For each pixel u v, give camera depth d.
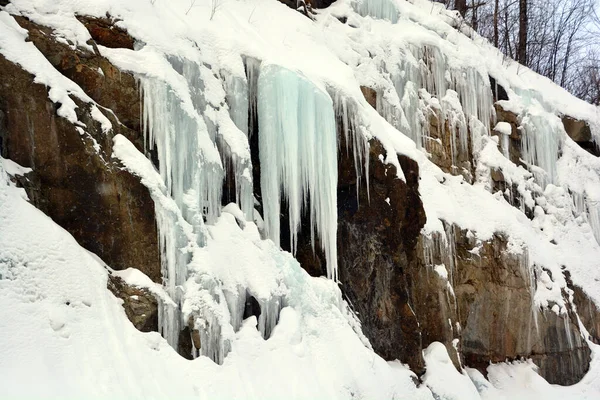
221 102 7.60
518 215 11.66
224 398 5.72
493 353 10.36
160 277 6.10
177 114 6.69
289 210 7.88
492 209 11.12
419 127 11.13
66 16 6.59
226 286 6.51
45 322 5.08
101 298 5.54
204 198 6.89
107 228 6.02
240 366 6.11
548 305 11.00
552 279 11.33
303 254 8.12
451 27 13.12
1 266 5.08
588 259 12.41
